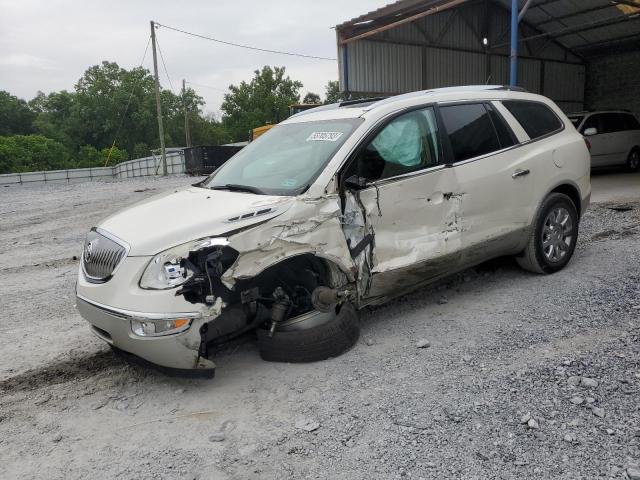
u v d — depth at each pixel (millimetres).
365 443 2928
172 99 79250
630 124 14266
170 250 3357
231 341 4160
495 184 4734
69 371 4102
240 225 3459
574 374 3449
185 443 3062
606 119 13766
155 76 30844
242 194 3963
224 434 3109
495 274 5586
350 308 4043
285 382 3656
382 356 3926
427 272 4395
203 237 3385
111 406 3539
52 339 4781
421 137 4398
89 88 79500
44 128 80125
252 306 3775
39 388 3846
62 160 71062
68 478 2809
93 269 3697
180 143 80438
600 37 20906
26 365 4250
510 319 4426
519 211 4980
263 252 3514
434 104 4578
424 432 2977
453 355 3861
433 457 2764
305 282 3930
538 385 3355
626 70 22078
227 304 3539
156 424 3281
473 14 19328
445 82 18938
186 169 30234
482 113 4895
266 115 61031
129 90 78062
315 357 3867
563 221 5434
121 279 3389
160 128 31328
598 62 22969
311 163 4020
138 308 3295
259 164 4441
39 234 10734
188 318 3287
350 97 16891
